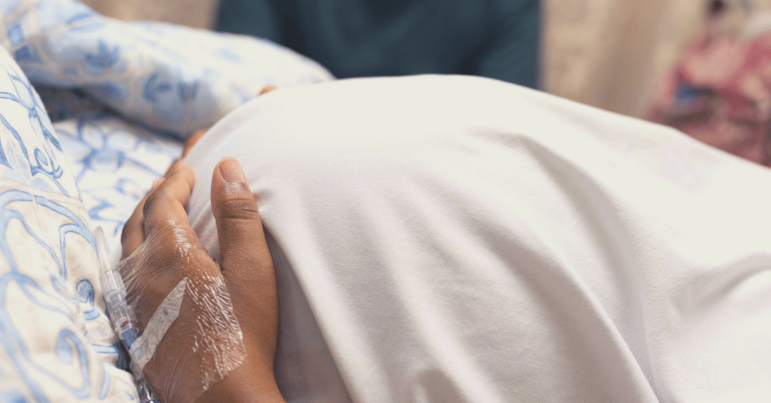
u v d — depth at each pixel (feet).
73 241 1.08
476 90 1.38
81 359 0.82
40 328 0.76
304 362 1.06
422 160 1.13
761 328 1.16
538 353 1.02
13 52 1.70
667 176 1.56
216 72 2.19
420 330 0.98
